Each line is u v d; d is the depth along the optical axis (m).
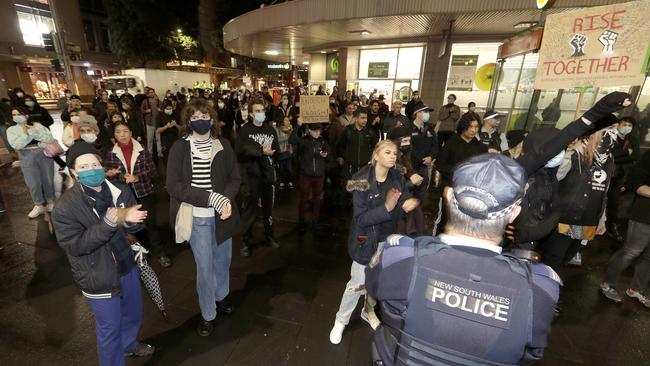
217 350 2.46
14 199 5.57
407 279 0.88
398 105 7.01
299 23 9.26
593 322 2.86
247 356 2.41
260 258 3.82
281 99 14.69
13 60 25.19
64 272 3.41
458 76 10.76
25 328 2.62
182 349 2.46
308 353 2.46
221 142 2.48
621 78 2.39
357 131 4.86
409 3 7.59
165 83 22.20
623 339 2.68
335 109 7.16
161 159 8.84
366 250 2.19
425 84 11.05
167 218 4.91
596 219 2.70
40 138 4.60
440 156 3.80
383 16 7.97
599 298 3.20
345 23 8.92
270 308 2.94
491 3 7.08
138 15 25.92
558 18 2.66
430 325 0.85
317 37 11.62
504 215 0.87
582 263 3.85
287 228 4.67
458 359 0.83
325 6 8.62
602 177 2.63
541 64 2.83
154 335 2.58
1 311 2.81
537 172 2.27
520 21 8.06
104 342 1.92
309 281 3.38
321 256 3.89
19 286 3.17
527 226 2.16
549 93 6.47
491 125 4.22
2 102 8.09
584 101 6.34
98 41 33.59
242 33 11.75
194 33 30.80
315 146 4.29
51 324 2.67
